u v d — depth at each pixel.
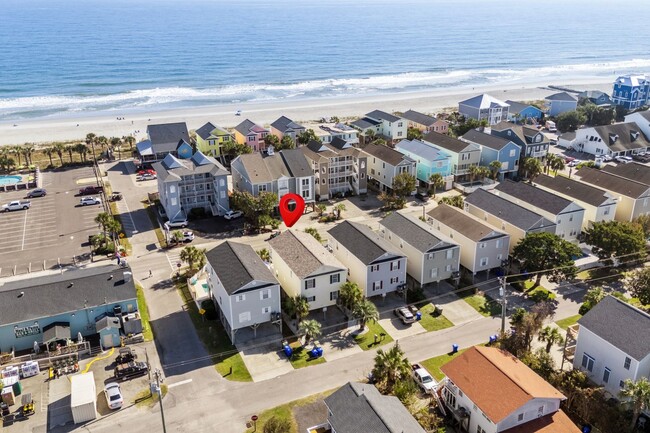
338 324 69.62
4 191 116.19
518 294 77.06
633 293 73.06
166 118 187.62
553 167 127.25
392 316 71.69
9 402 54.97
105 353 63.62
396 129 155.75
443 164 118.81
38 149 147.62
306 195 108.06
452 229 83.25
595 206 93.62
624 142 143.62
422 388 57.88
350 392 48.72
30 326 63.69
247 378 59.41
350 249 75.19
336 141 122.81
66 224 99.94
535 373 53.97
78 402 52.41
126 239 94.06
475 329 68.94
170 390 57.41
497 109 178.62
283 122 153.50
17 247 90.69
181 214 101.12
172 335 66.88
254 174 103.69
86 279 69.44
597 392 53.88
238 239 94.38
